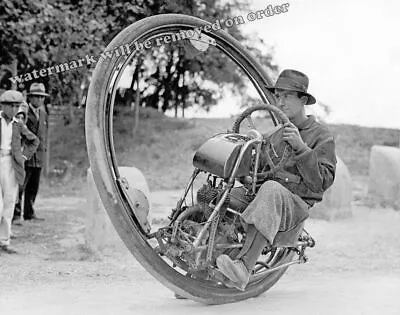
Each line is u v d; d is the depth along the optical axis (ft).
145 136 61.11
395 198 38.52
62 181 51.34
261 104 13.60
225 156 12.87
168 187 49.03
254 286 14.74
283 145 13.70
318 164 12.94
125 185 12.89
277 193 12.64
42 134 32.76
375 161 39.93
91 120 12.47
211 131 63.26
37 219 33.40
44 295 16.44
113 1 40.09
